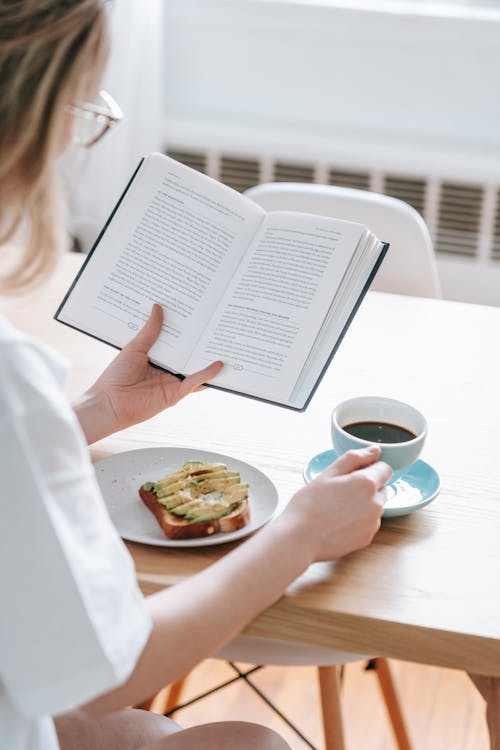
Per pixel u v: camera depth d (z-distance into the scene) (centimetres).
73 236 240
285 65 252
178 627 73
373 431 99
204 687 182
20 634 64
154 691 73
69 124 78
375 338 138
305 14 245
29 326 136
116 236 110
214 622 75
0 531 63
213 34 253
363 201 167
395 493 97
